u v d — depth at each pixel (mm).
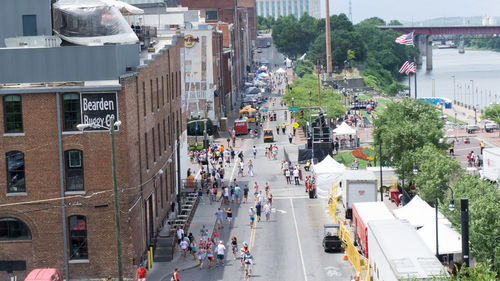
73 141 72750
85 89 72000
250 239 91875
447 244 74062
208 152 154000
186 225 95125
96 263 73812
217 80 194125
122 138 72875
